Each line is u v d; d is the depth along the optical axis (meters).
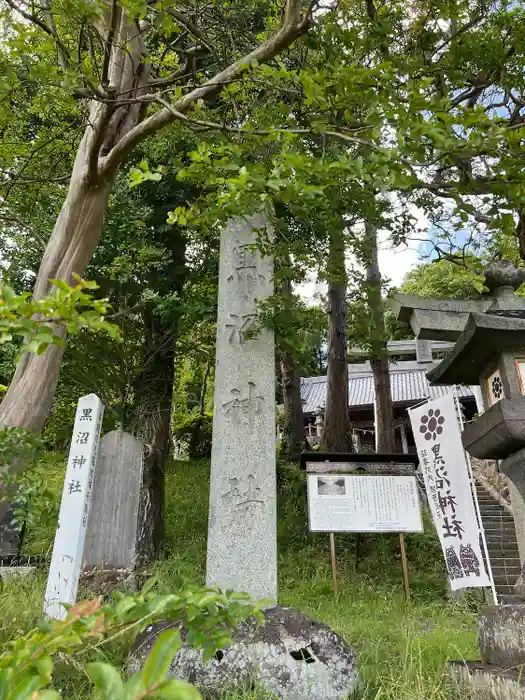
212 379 19.50
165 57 6.89
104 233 9.28
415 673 3.22
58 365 4.75
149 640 3.34
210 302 9.41
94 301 1.49
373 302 6.73
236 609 1.50
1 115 4.45
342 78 2.70
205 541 9.68
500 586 8.21
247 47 5.61
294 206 3.63
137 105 5.39
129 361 9.69
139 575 6.11
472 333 3.68
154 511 9.34
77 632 1.31
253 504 4.61
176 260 10.05
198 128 3.98
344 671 3.36
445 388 17.66
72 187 5.12
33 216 8.43
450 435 7.19
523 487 3.52
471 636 4.88
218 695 3.21
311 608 6.42
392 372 18.89
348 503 8.00
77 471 5.04
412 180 2.46
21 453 2.74
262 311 5.09
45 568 6.49
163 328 9.87
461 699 2.96
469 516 6.83
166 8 3.72
